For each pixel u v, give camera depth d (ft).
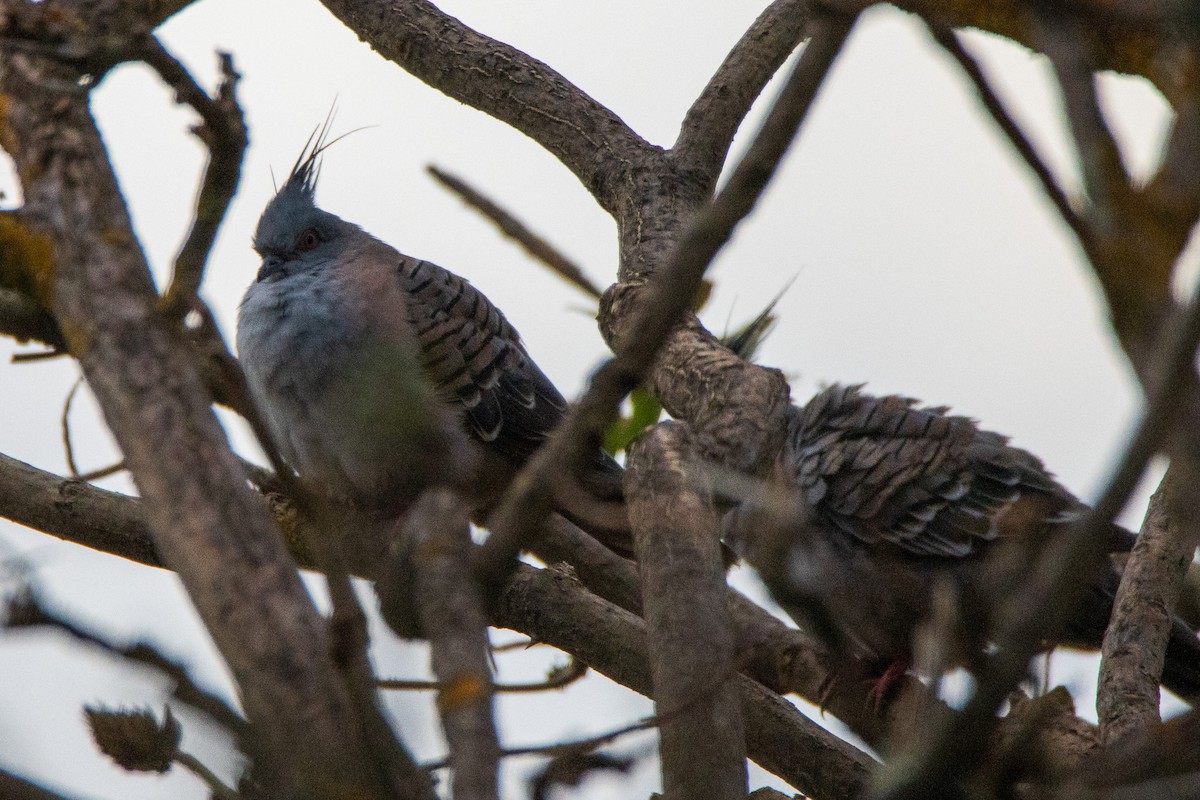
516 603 28.86
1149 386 12.57
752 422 27.61
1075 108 13.03
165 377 16.21
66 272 16.78
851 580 37.27
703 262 16.70
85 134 17.71
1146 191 13.10
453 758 14.51
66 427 22.38
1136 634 25.29
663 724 18.51
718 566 20.06
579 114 38.42
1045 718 19.16
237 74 17.90
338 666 15.06
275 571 15.57
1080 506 36.65
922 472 37.06
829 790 26.63
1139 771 15.66
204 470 15.83
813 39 16.06
